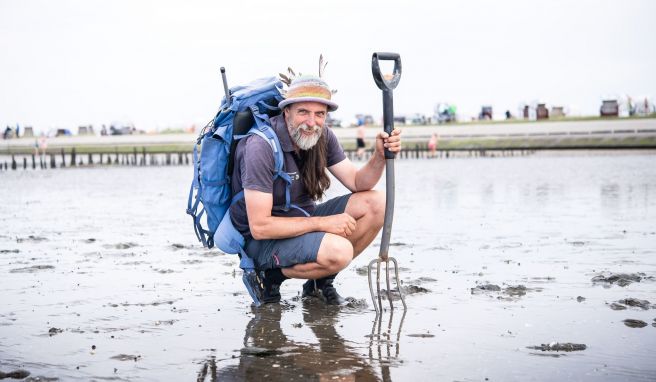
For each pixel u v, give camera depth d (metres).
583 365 3.15
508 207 10.94
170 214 10.81
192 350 3.48
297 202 4.51
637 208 10.33
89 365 3.24
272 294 4.59
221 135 4.32
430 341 3.58
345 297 4.68
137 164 47.19
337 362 3.24
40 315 4.22
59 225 9.23
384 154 4.27
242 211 4.41
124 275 5.54
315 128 4.23
